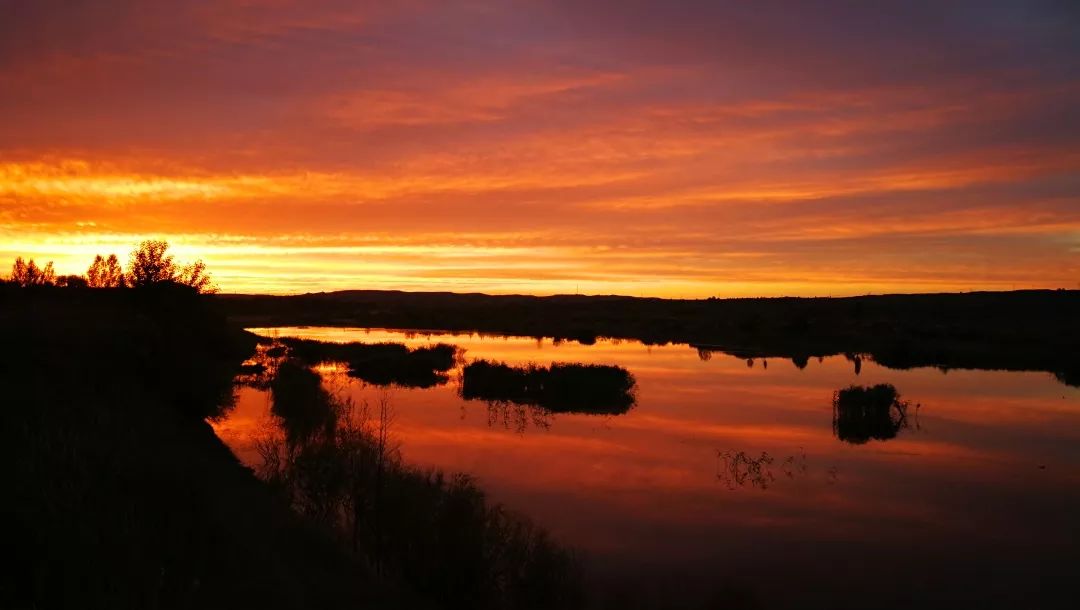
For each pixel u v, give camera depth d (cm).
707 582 1225
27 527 734
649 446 2194
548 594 1071
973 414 2838
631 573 1253
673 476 1864
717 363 4672
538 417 2628
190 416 2050
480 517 1115
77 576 695
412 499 1140
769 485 1806
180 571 784
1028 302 11188
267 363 3906
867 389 2727
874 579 1261
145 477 943
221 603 773
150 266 2562
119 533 779
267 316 11000
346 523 1309
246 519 1068
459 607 1052
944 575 1288
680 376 3938
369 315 11188
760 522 1539
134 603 696
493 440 2222
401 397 3027
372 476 1281
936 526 1540
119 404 1505
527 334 7731
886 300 12669
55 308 2255
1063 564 1340
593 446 2177
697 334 7531
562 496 1670
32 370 1441
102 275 2631
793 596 1185
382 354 4419
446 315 10994
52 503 783
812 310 10794
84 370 1650
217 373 2281
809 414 2794
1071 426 2597
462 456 2005
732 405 2973
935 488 1808
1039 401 3158
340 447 1510
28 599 659
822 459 2081
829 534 1476
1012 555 1384
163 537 819
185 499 929
